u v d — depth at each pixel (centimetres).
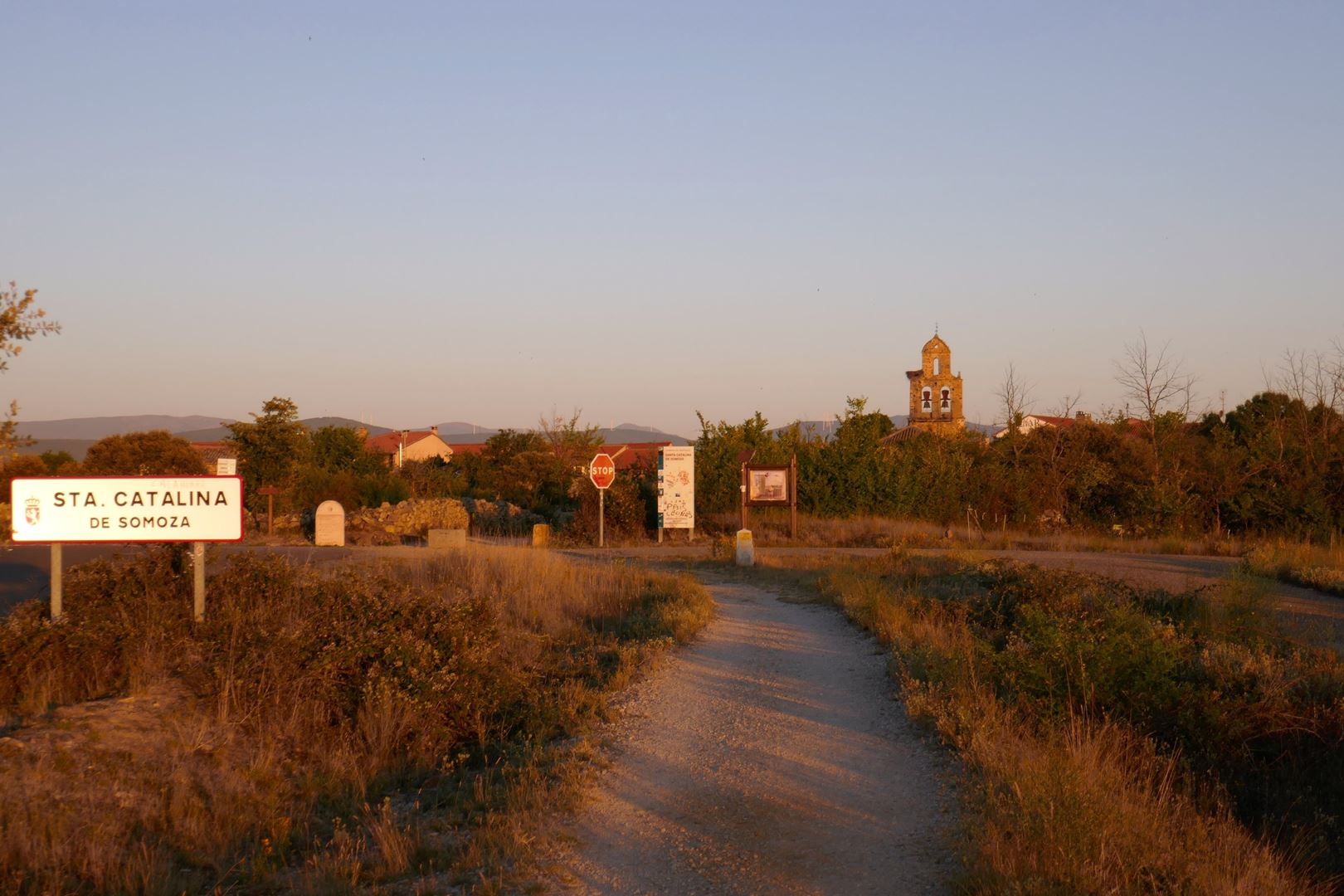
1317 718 934
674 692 1005
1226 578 1536
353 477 3984
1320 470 3519
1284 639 1337
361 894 516
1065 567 2109
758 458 3834
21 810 574
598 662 1160
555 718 870
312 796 669
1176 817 637
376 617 931
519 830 583
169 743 699
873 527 3347
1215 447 3875
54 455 4616
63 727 688
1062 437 4041
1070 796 561
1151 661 930
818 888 534
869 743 812
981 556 2339
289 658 822
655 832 615
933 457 3912
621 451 7300
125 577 968
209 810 632
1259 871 561
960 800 659
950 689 898
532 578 1608
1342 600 1808
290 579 1038
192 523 920
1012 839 557
